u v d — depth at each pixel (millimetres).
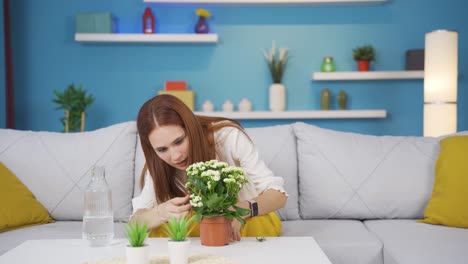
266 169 1756
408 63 4332
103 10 4395
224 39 4441
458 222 2016
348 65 4449
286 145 2334
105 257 1310
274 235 1749
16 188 2170
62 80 4406
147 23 4320
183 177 1703
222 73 4453
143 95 4434
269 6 4422
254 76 4457
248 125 4441
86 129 4430
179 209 1492
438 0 4410
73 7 4387
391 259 1760
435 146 2314
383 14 4426
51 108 4406
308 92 4461
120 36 4238
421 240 1827
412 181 2230
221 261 1231
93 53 4410
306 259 1270
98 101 4422
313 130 2340
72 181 2262
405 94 4438
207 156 1564
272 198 1661
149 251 1261
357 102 4449
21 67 4391
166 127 1514
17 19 4375
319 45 4449
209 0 4234
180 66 4438
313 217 2279
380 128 4438
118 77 4422
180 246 1191
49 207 2248
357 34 4438
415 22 4418
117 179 2275
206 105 4320
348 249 1824
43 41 4391
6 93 4176
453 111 3482
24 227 2117
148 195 1743
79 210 2252
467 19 4402
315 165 2273
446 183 2086
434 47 3480
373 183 2232
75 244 1468
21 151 2295
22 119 4398
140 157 2320
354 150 2289
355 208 2225
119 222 2254
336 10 4441
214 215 1396
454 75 3482
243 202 1580
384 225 2092
